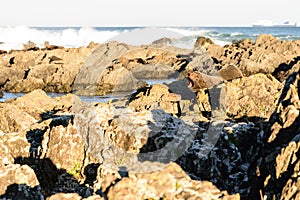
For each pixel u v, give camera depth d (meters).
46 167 8.40
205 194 6.15
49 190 8.03
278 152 7.08
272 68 39.34
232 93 15.21
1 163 8.16
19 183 7.02
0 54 50.97
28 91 38.19
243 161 8.52
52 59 47.78
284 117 7.57
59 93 37.84
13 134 9.16
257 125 9.32
